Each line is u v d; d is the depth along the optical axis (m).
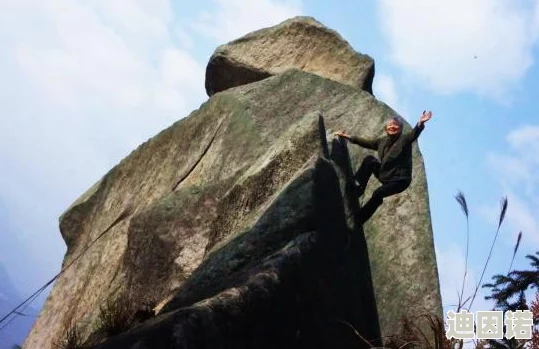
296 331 5.61
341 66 10.77
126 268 8.79
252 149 9.09
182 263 7.86
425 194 8.51
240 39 11.27
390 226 8.26
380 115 9.29
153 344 4.22
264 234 6.55
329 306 6.22
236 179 8.45
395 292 7.75
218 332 4.65
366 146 7.79
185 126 10.58
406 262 7.96
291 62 10.94
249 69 11.02
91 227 11.30
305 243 6.25
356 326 6.62
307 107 9.52
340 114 9.39
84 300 9.73
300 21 11.12
